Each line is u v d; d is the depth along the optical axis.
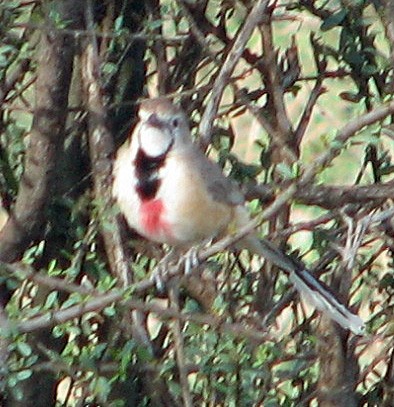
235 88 10.61
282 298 10.52
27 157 10.16
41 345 9.97
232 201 9.80
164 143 9.77
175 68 10.80
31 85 10.77
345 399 9.70
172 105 9.90
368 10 11.87
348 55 10.48
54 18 9.72
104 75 10.45
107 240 9.97
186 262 8.94
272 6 10.46
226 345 9.81
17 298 9.95
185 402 9.45
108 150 10.08
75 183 10.56
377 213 9.53
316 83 10.67
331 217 9.20
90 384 9.80
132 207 9.88
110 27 10.48
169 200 9.74
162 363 10.06
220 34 10.75
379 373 11.32
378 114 8.69
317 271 10.19
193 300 10.28
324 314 9.66
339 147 8.43
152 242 10.41
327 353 9.70
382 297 10.70
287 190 8.52
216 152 11.92
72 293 9.50
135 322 9.84
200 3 10.73
